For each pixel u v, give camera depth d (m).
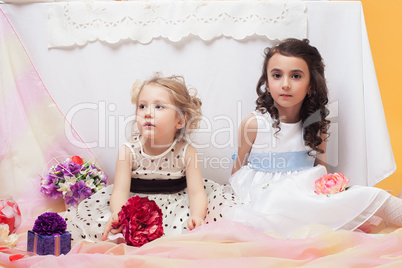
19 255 1.25
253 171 1.81
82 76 1.87
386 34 2.46
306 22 1.82
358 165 1.81
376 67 2.48
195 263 1.08
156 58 1.86
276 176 1.77
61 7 1.85
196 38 1.84
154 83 1.67
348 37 1.82
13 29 1.85
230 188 1.77
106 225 1.46
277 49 1.74
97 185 1.81
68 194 1.77
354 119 1.81
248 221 1.47
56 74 1.87
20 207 1.75
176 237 1.29
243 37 1.83
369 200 1.51
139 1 1.84
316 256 1.19
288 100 1.73
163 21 1.84
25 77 1.84
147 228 1.39
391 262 1.03
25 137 1.82
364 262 1.06
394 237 1.20
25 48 1.86
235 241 1.29
